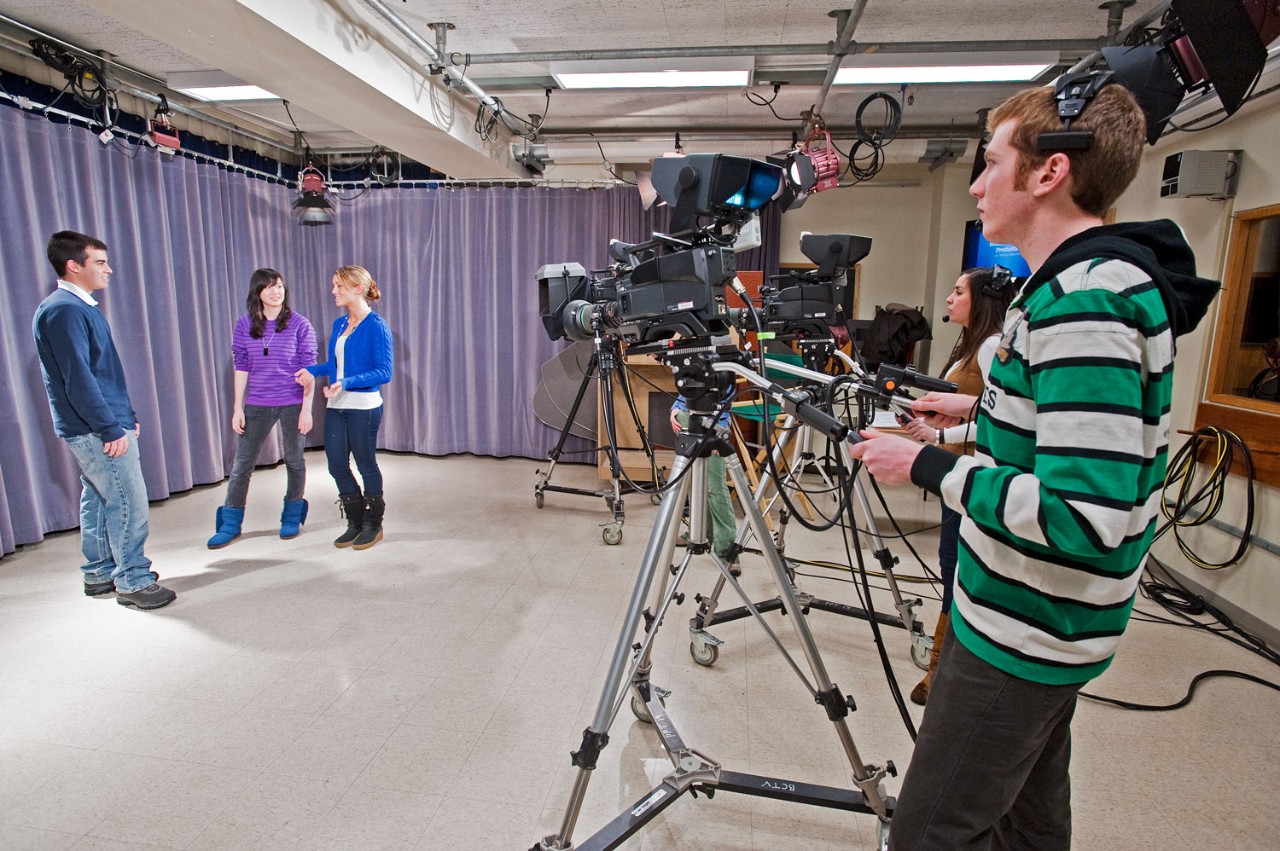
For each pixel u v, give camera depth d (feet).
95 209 11.08
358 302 10.30
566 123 14.47
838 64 9.94
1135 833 5.10
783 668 7.34
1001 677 2.80
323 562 10.14
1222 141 9.04
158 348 12.59
